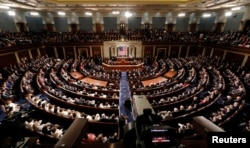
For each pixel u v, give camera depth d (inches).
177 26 1248.8
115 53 1117.7
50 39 1051.3
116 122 319.9
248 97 455.8
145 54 1128.8
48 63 844.6
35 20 1119.6
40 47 989.8
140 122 92.7
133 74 761.6
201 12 1161.4
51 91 484.4
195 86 565.9
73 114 344.8
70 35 1116.5
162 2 725.9
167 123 329.1
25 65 759.7
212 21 1135.6
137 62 966.4
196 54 1083.9
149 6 858.1
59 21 1200.8
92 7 882.1
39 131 287.1
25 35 952.9
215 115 351.3
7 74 629.3
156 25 1236.5
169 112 356.2
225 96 474.0
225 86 523.8
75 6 842.8
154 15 1203.9
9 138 78.5
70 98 438.6
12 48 742.5
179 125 309.9
